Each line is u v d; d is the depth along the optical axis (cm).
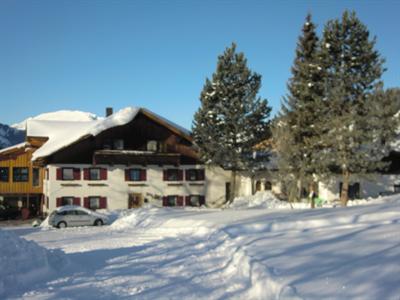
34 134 4744
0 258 969
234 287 846
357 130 3014
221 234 1565
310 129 3434
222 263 1113
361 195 3844
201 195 4144
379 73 3203
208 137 3800
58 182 3712
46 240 1977
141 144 3962
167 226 2130
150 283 928
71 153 3762
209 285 884
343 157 3080
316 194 3894
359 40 3278
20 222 3666
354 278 695
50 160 3716
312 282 715
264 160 3931
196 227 1916
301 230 1423
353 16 3303
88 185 3791
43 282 970
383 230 1109
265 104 3862
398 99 3164
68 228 2731
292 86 3578
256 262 920
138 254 1362
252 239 1323
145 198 3950
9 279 931
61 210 2972
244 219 1948
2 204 4147
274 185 4303
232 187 3900
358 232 1148
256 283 801
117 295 830
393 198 3045
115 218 3316
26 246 1057
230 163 3850
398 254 787
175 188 4059
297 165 3422
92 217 2989
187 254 1303
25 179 4156
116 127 3900
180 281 934
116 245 1623
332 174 3422
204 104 3869
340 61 3347
